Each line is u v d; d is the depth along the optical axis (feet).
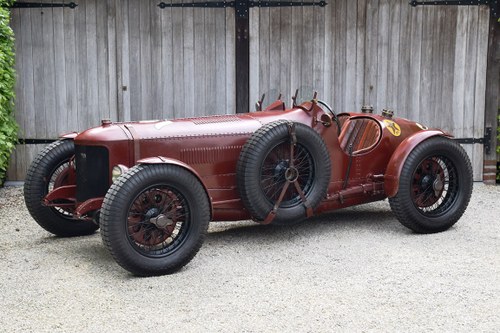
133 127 15.72
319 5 24.98
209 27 25.03
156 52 25.08
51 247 16.72
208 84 25.26
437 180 17.66
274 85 25.27
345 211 20.49
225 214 16.44
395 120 18.93
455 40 25.18
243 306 12.52
